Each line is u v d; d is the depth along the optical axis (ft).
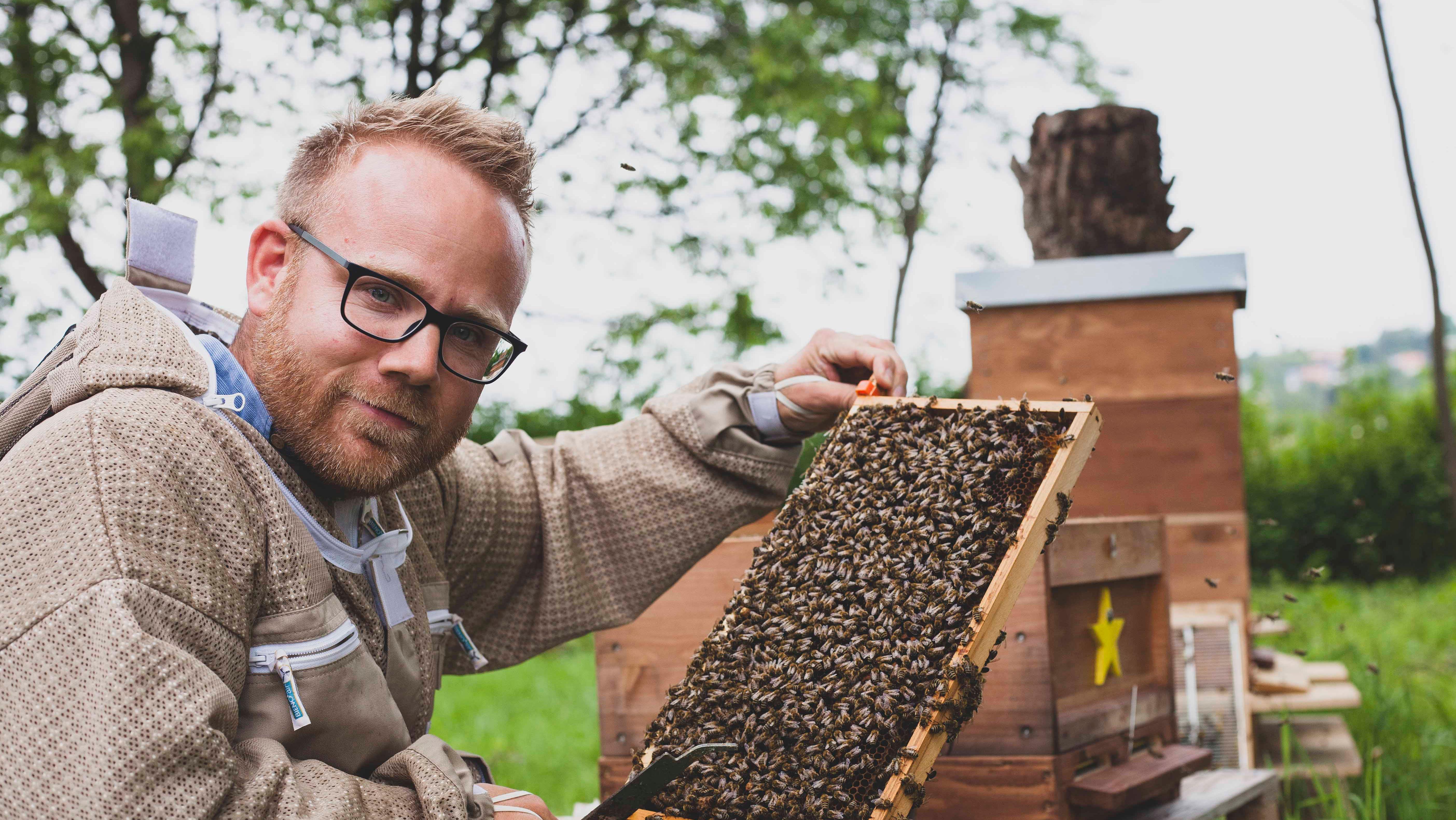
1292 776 10.91
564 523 7.04
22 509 4.02
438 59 29.35
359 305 4.85
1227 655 10.95
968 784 7.51
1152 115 14.49
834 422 7.25
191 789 3.73
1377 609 30.48
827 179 29.91
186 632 4.00
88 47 26.58
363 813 4.22
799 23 27.89
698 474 7.14
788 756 5.19
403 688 5.41
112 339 4.70
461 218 4.94
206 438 4.54
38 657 3.76
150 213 5.68
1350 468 43.06
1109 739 8.05
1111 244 14.51
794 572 5.90
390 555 5.45
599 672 9.00
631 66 30.22
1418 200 21.49
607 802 4.72
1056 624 7.67
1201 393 12.64
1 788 3.68
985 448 5.76
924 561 5.54
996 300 13.10
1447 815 11.71
